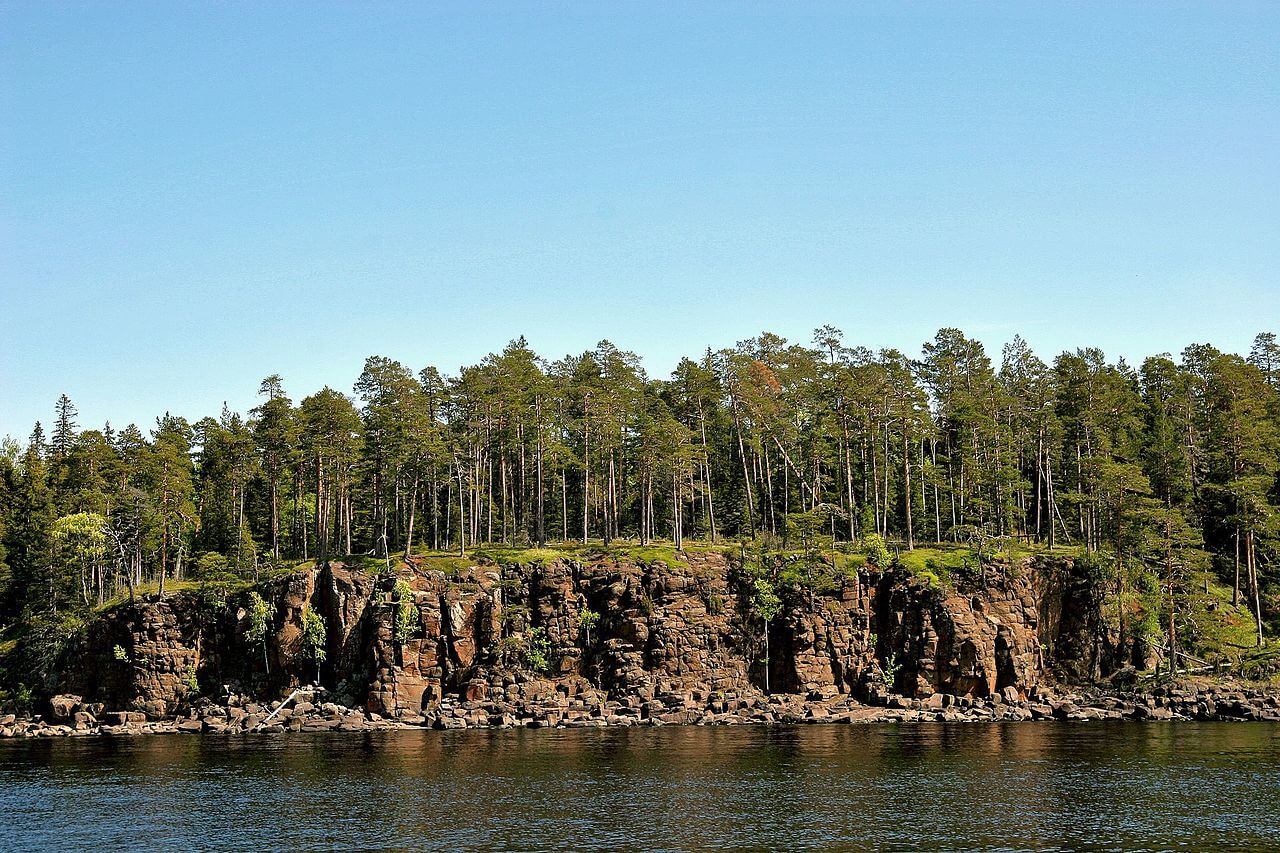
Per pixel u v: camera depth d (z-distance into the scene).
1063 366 174.38
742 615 144.62
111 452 165.88
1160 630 139.25
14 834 65.75
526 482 181.50
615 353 178.12
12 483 187.00
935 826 65.06
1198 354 181.75
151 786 81.75
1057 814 68.06
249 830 65.88
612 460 165.75
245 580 148.88
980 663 136.62
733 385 159.75
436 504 161.38
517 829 65.06
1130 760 89.19
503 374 159.62
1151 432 170.25
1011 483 159.00
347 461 155.62
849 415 160.38
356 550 176.00
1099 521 160.12
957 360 180.38
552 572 145.25
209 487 179.38
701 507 184.12
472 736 114.38
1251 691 128.88
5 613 163.12
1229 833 62.88
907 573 143.88
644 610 142.25
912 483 172.38
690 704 131.62
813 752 96.31
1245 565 154.38
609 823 66.44
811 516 145.12
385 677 133.88
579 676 140.25
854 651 141.62
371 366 153.75
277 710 130.50
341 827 66.25
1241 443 152.00
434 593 140.38
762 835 63.12
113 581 168.50
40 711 139.12
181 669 140.38
